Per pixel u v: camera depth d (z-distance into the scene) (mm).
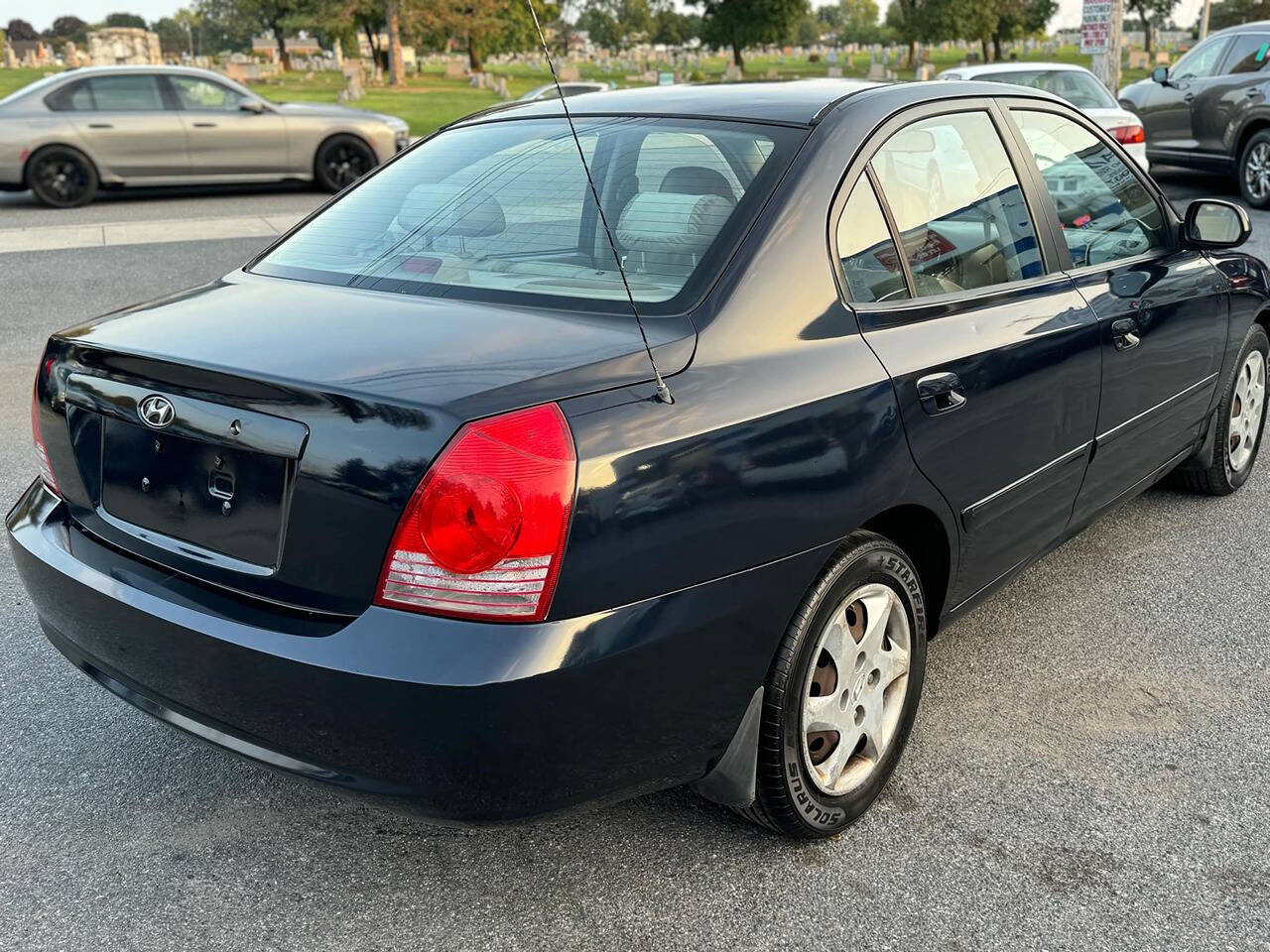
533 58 75062
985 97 3250
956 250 2939
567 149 2898
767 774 2418
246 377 2100
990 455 2881
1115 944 2309
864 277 2631
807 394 2359
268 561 2145
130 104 13703
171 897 2434
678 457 2123
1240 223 3928
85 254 10336
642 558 2074
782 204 2518
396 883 2486
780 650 2375
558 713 1998
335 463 2016
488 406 1977
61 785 2826
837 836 2645
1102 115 12172
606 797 2186
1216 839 2646
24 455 5230
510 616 1961
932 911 2400
